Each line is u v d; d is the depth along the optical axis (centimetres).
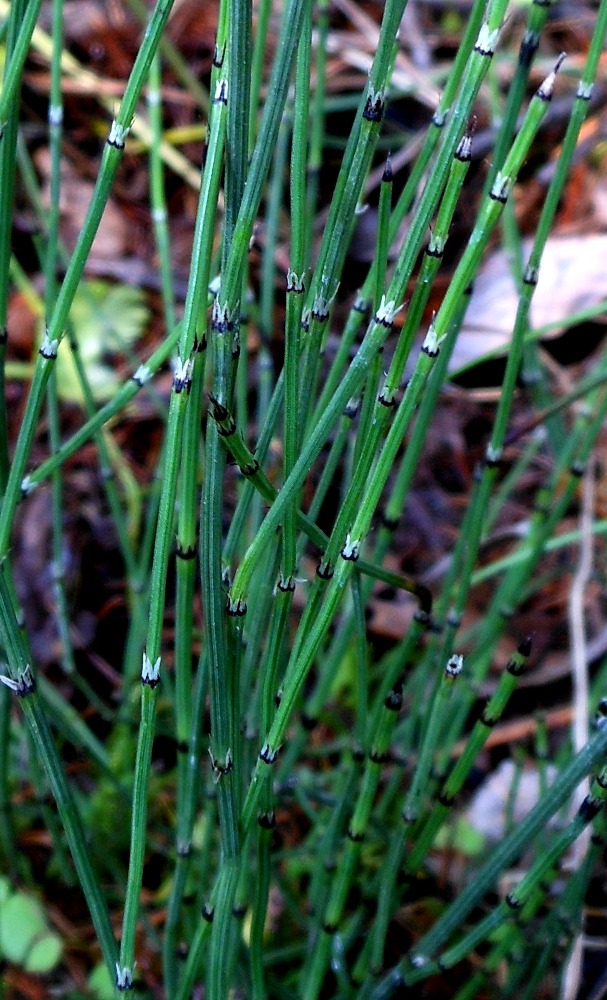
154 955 49
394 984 42
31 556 65
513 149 32
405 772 52
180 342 33
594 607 64
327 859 44
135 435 71
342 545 35
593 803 37
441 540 68
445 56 84
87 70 83
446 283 69
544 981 48
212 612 34
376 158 77
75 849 38
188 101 82
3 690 44
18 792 55
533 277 40
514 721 60
